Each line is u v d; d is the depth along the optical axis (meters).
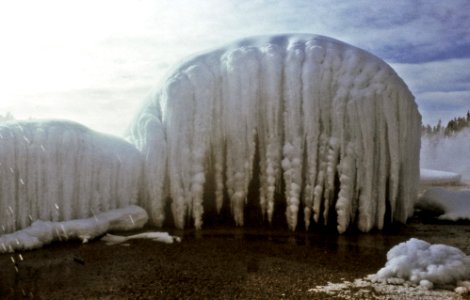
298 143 9.03
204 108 9.23
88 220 8.06
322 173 9.03
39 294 5.42
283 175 9.15
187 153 9.09
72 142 8.21
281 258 6.96
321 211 9.39
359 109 9.01
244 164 9.20
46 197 7.92
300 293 5.45
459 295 5.38
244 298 5.29
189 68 9.50
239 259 6.88
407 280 5.88
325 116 9.12
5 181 7.54
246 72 9.27
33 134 7.93
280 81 9.21
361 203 9.01
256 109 9.23
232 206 9.26
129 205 8.88
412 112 9.62
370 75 9.28
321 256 7.09
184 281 5.87
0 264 6.58
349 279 5.98
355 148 9.01
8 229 7.54
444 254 5.98
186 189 9.04
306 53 9.32
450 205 10.41
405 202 9.62
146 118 9.44
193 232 8.67
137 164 8.98
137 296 5.36
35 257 6.92
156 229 8.88
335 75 9.21
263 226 9.23
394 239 8.32
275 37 9.88
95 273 6.18
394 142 9.23
